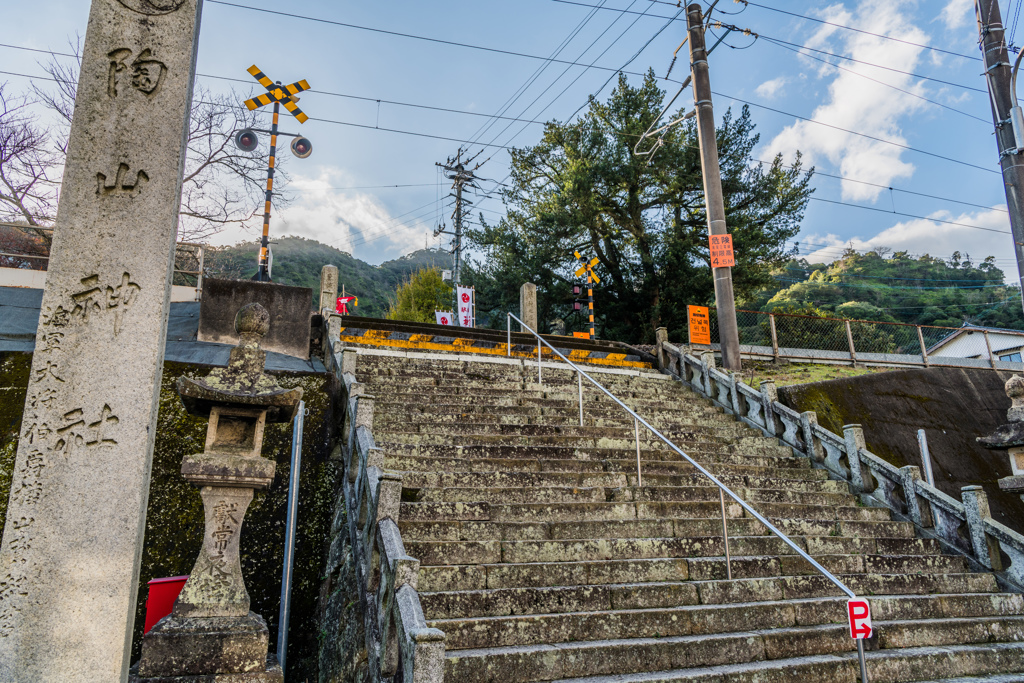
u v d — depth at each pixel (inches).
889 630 218.7
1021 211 362.3
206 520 171.5
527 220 870.4
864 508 309.4
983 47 388.2
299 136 689.0
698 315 577.6
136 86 121.9
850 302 1510.8
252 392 175.0
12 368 307.6
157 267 116.4
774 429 398.9
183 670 152.2
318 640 230.7
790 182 776.9
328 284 521.3
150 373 112.0
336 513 268.5
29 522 101.7
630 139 804.6
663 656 185.3
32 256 536.4
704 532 262.4
